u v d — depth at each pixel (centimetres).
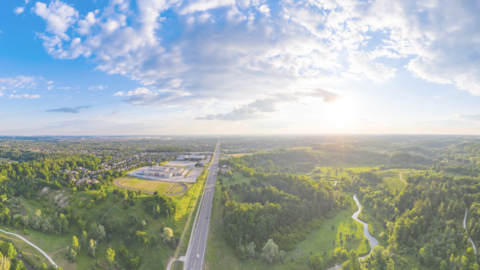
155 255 14512
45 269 12494
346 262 13562
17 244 14138
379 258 14288
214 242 16262
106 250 14875
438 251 13812
